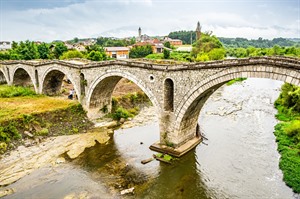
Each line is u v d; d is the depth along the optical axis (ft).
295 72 67.46
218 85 87.30
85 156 100.78
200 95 89.97
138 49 369.09
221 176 86.69
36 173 88.17
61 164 94.53
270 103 179.93
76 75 139.23
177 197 75.82
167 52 306.55
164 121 102.01
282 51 317.22
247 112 156.15
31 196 75.72
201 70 86.22
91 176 86.89
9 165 92.02
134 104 167.22
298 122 120.06
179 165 93.45
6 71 205.77
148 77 102.78
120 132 126.21
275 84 268.82
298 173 83.97
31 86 211.41
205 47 328.29
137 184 82.12
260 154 100.89
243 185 81.56
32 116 119.24
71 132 123.34
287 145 105.60
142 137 119.44
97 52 237.04
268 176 85.87
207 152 102.83
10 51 258.98
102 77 123.54
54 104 140.67
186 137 106.93
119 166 93.15
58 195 76.28
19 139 107.55
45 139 113.09
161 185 81.66
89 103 136.26
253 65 74.69
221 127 129.70
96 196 75.82
